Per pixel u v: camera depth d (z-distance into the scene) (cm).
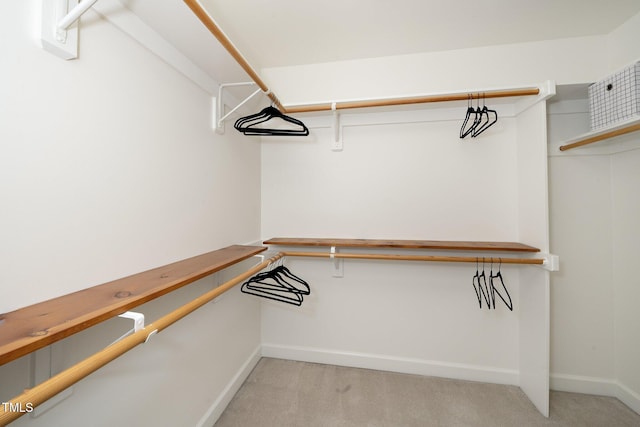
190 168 120
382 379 174
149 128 97
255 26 142
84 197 73
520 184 164
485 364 173
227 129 152
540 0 124
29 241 60
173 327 110
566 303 163
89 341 75
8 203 56
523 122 159
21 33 58
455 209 175
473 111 148
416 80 172
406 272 183
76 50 69
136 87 91
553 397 156
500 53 163
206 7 127
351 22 140
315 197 193
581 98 160
